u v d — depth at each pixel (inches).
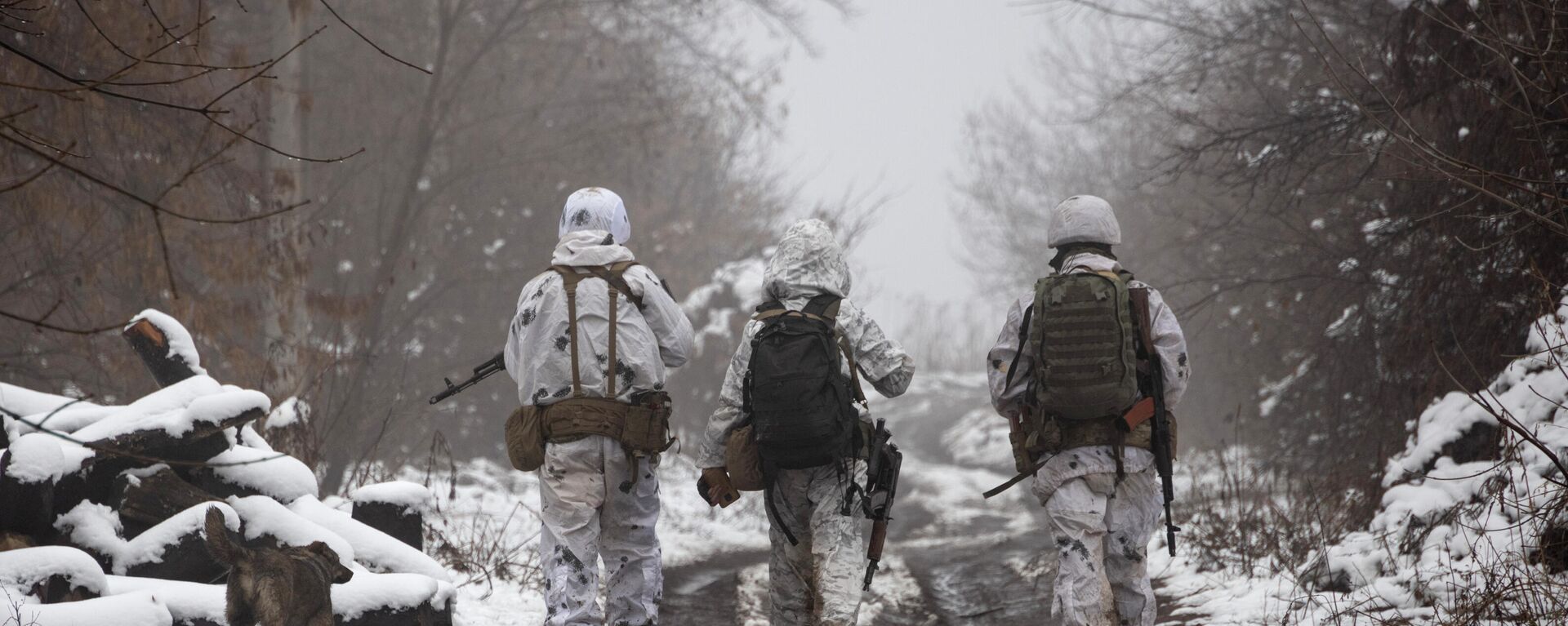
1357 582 288.7
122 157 509.0
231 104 615.2
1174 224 866.1
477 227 876.0
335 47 829.8
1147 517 229.9
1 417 254.5
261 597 217.2
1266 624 271.9
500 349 866.8
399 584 241.3
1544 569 237.8
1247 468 656.4
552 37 927.0
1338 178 485.1
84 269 500.1
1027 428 230.2
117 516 258.1
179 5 491.5
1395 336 419.5
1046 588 370.9
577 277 231.5
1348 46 480.1
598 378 227.0
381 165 834.8
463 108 861.2
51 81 461.1
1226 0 565.3
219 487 277.7
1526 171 332.2
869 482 234.7
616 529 234.1
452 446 854.5
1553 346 299.4
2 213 485.7
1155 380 225.6
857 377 237.1
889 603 374.0
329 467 538.6
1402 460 335.6
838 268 241.1
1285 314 595.2
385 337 801.6
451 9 866.8
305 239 730.2
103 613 199.9
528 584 364.5
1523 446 279.9
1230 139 481.7
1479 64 359.9
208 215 527.2
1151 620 231.9
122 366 521.3
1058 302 221.9
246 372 512.7
